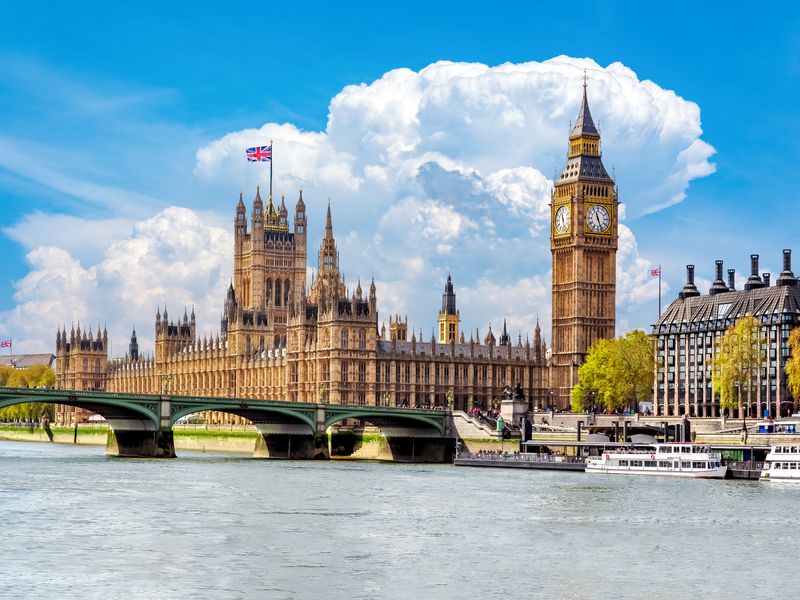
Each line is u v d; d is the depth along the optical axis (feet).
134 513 512.63
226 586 367.45
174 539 444.14
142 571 385.29
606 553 427.74
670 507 555.69
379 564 403.13
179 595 355.56
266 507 543.39
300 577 381.19
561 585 375.66
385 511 533.14
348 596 358.23
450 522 499.51
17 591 356.38
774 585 378.53
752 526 492.95
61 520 485.97
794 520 511.40
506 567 400.88
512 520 506.89
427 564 404.16
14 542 430.20
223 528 473.26
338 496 595.88
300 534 461.37
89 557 405.39
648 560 415.44
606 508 550.77
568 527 488.02
